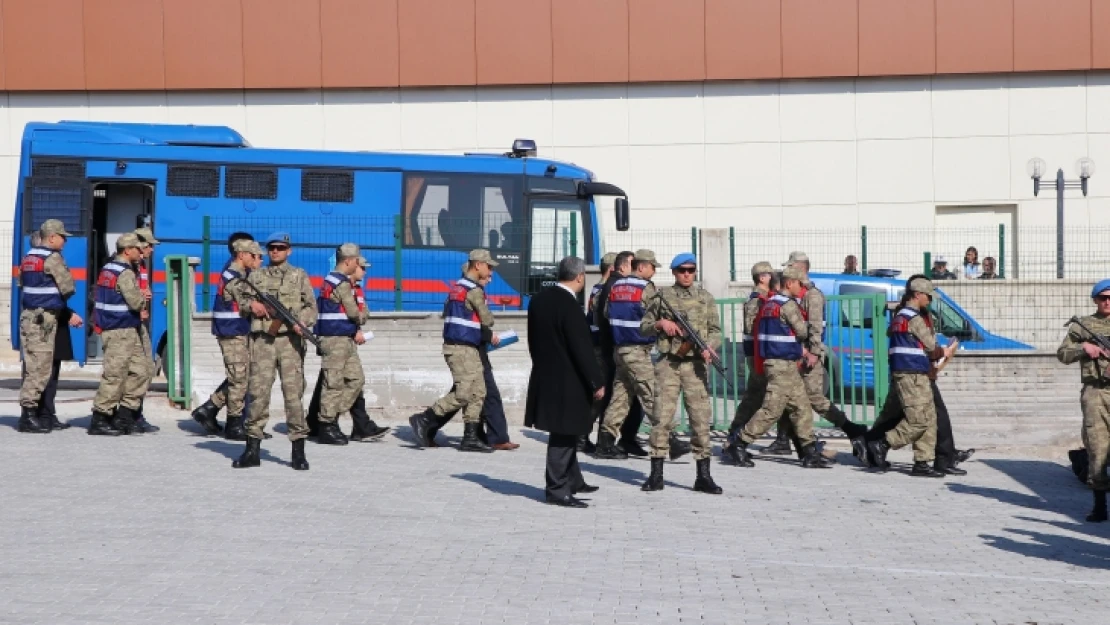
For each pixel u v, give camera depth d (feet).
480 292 46.01
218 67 96.48
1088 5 95.76
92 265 65.41
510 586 26.73
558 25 96.63
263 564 28.25
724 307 51.42
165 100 97.09
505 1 96.63
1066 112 96.78
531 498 37.45
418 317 56.03
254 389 40.55
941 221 97.50
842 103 97.19
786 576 28.55
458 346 46.09
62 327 48.29
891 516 36.42
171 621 23.25
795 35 96.37
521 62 96.68
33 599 24.67
